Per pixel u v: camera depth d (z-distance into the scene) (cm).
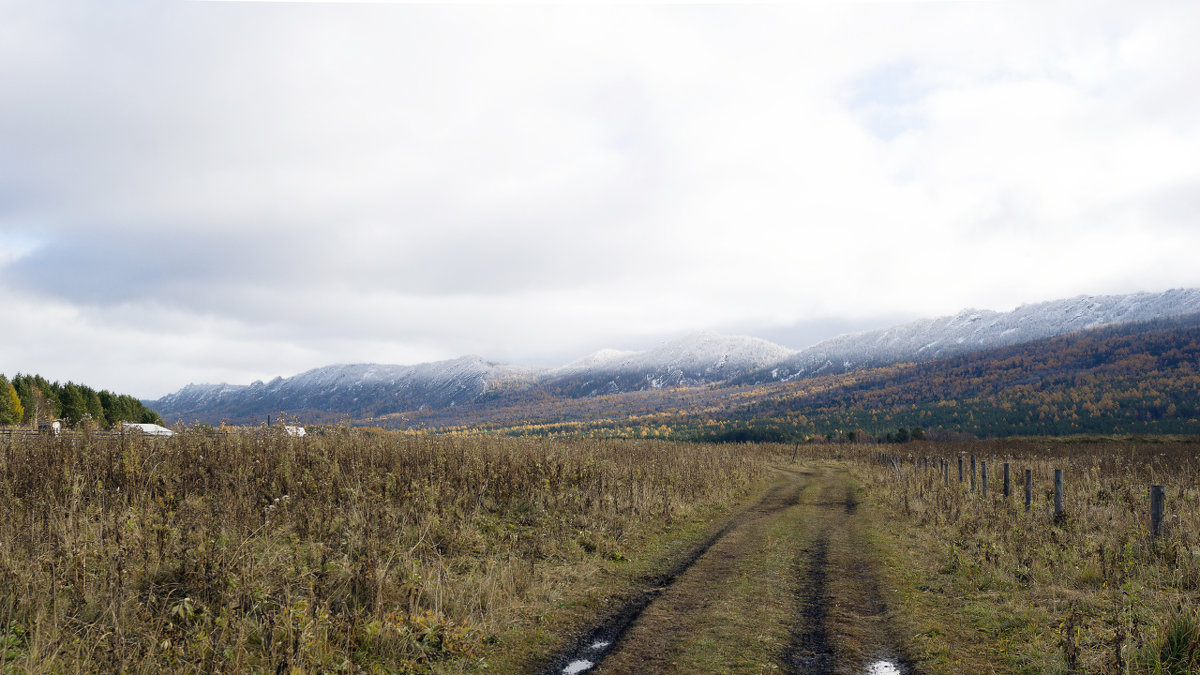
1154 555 1010
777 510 2039
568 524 1350
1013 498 1775
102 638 560
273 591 683
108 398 7556
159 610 641
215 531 870
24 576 650
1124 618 727
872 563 1184
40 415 1414
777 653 707
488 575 899
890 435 13900
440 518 1177
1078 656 649
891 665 672
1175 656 607
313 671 563
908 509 1805
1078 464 3100
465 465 1600
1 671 518
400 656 653
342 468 1424
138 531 799
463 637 702
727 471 2873
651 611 866
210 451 1388
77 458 1159
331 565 763
